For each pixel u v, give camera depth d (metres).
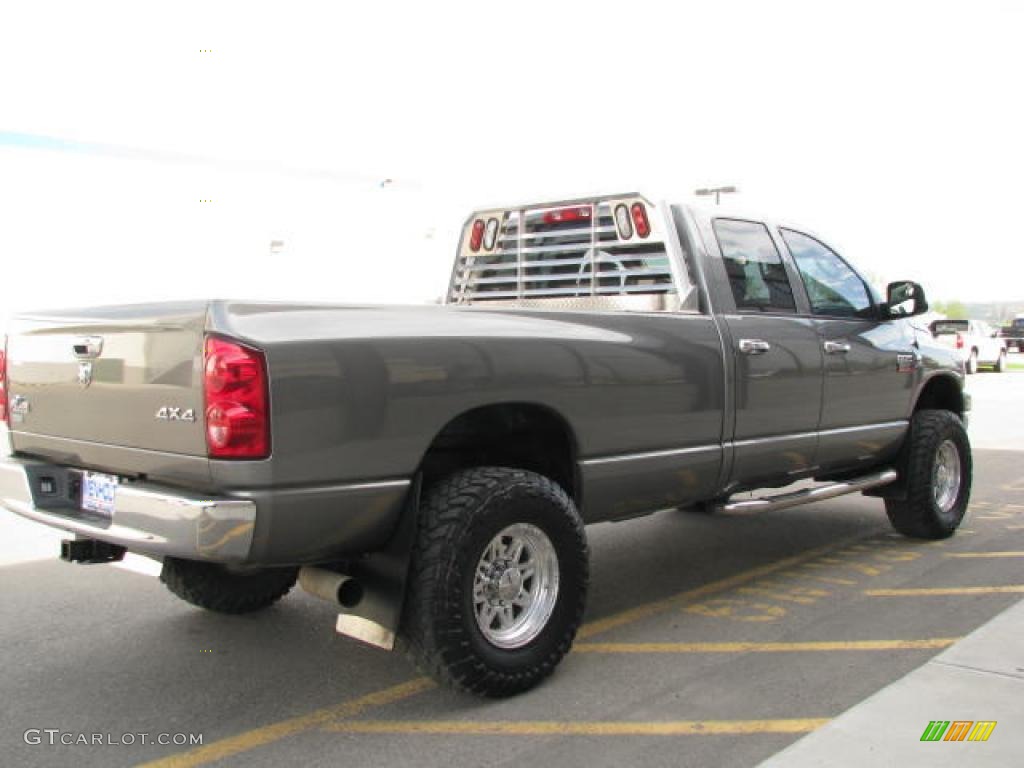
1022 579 5.44
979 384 23.34
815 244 5.82
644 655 4.29
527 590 3.89
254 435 3.14
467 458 4.25
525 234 5.64
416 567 3.54
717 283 4.92
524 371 3.84
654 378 4.39
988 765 3.14
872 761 3.17
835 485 5.70
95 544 3.86
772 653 4.29
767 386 5.02
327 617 4.89
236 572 4.73
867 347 5.77
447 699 3.81
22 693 3.91
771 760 3.21
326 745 3.42
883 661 4.14
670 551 6.29
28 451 4.12
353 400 3.34
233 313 3.19
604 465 4.21
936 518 6.34
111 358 3.56
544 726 3.54
